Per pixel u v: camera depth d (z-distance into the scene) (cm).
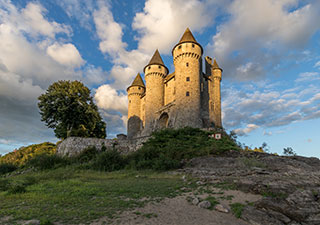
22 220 550
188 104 3566
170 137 2559
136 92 5322
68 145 2461
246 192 852
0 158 3597
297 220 564
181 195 855
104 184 1077
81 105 2977
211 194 851
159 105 4353
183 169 1554
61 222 543
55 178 1305
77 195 831
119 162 1883
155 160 1823
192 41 3875
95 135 3741
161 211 652
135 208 676
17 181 1095
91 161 2008
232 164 1570
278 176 1161
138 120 5159
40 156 2078
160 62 4606
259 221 556
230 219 595
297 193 676
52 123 2883
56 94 2797
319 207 601
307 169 1506
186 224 548
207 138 2528
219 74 4781
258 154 1905
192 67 3794
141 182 1138
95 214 607
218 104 4569
